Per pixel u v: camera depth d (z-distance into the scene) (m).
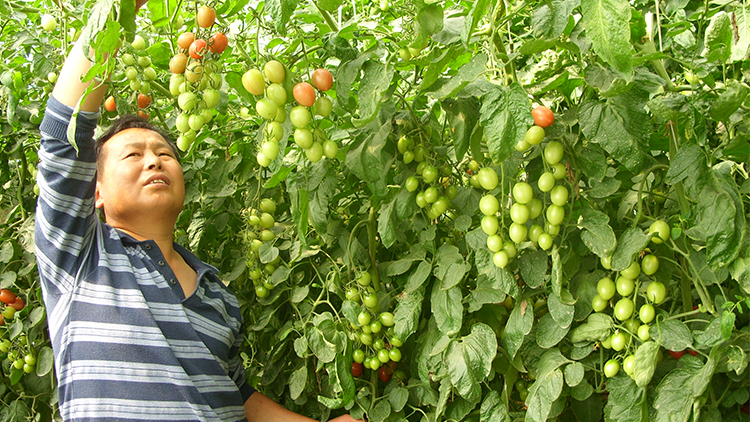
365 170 1.22
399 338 1.32
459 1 1.38
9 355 1.87
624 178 1.33
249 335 1.79
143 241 1.35
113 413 1.18
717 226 0.96
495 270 1.13
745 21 1.05
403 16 1.19
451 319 1.23
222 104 1.60
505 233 1.16
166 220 1.42
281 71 1.01
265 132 1.06
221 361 1.41
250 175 1.80
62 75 1.17
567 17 0.95
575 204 1.15
